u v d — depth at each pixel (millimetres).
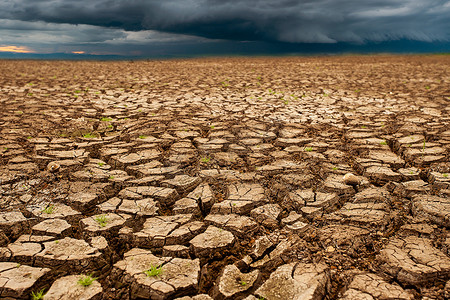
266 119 8141
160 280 2703
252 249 3266
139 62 32500
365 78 16469
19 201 3990
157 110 9117
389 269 2865
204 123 7805
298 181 4527
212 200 4148
